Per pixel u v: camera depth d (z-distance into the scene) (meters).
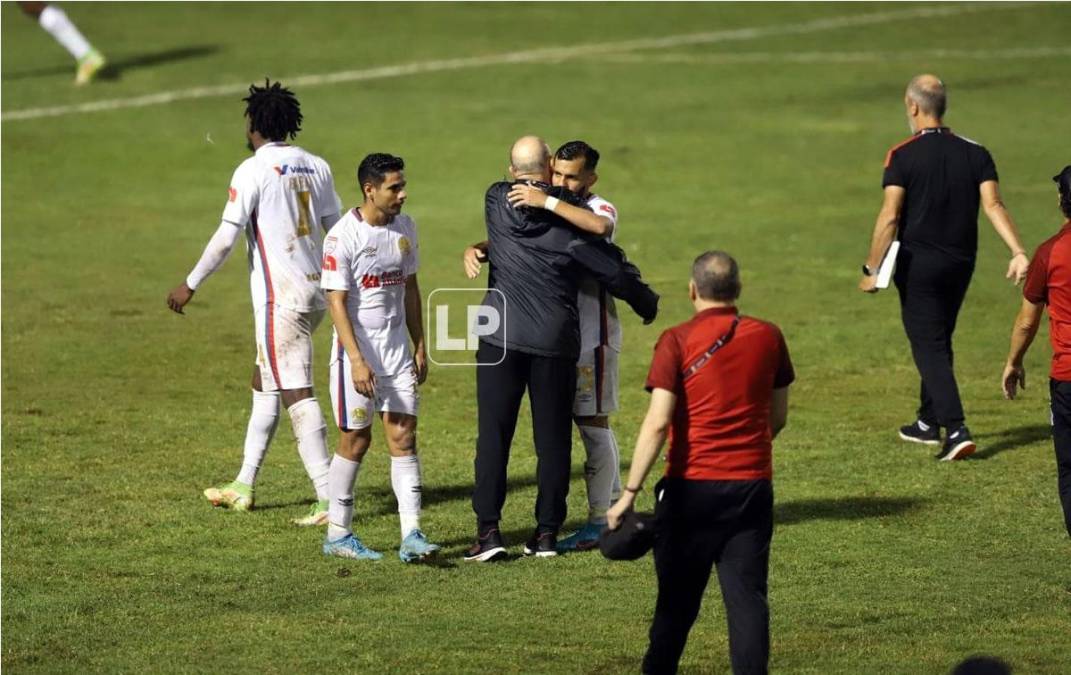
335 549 28.28
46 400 40.47
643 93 92.44
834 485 32.78
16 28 108.31
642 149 79.38
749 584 20.45
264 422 31.14
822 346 46.81
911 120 35.03
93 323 49.94
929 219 34.34
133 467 34.34
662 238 62.69
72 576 27.14
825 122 85.19
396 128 83.06
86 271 57.75
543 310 27.11
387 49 104.50
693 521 20.56
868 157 77.44
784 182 72.75
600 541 20.86
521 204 26.98
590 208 27.78
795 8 120.94
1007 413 39.00
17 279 56.19
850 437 36.81
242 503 31.25
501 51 104.50
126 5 116.56
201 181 74.06
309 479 33.72
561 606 25.56
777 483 32.94
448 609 25.44
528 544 28.38
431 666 22.88
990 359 44.78
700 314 20.69
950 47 105.56
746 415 20.44
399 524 30.53
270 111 29.97
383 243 27.31
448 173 74.75
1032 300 26.94
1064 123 83.00
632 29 112.69
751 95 91.94
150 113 85.75
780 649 23.41
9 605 25.61
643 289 27.36
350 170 74.94
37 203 69.38
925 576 26.91
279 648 23.64
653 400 20.34
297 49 103.69
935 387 34.53
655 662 21.33
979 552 28.23
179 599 25.95
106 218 67.00
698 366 20.31
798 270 57.31
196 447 36.09
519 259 27.11
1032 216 63.69
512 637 24.08
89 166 75.94
